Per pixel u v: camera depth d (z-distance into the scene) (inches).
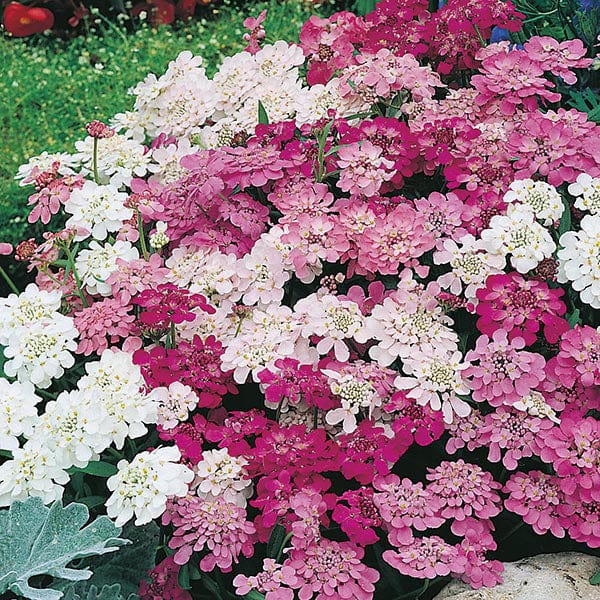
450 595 19.3
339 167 22.6
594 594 19.0
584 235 20.2
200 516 19.5
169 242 23.0
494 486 19.7
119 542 20.1
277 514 19.1
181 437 19.9
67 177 23.2
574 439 19.4
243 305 21.6
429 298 20.6
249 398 22.0
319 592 19.1
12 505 19.1
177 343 21.4
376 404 20.0
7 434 19.7
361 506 19.3
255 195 23.3
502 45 23.9
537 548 20.9
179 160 23.8
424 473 21.3
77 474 20.6
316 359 20.7
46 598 18.0
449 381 19.8
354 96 23.9
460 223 21.2
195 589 20.8
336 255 21.1
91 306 22.2
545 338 20.6
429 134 22.4
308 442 19.8
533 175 22.2
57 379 21.9
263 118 23.4
